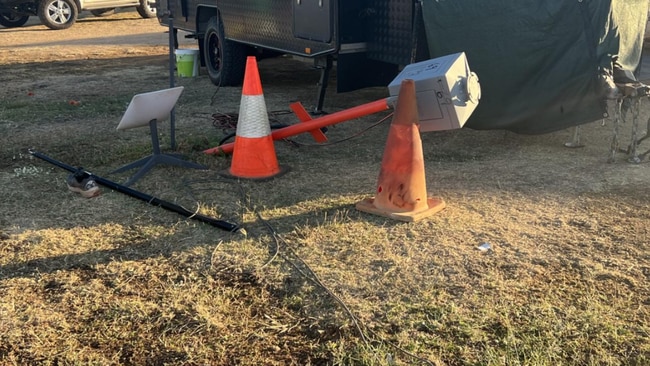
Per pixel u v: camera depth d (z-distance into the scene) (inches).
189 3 374.9
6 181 192.9
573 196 175.2
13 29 675.4
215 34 343.3
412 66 176.2
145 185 188.2
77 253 147.4
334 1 239.1
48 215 168.2
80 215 168.1
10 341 115.3
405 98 157.8
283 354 110.9
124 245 151.3
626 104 201.2
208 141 233.1
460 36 205.6
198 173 197.9
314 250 146.6
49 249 149.3
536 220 160.6
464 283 131.1
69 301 128.0
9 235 156.6
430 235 153.0
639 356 106.9
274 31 282.5
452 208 168.9
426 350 110.2
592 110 199.9
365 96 317.1
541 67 199.3
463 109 165.8
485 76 205.8
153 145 198.8
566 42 195.2
